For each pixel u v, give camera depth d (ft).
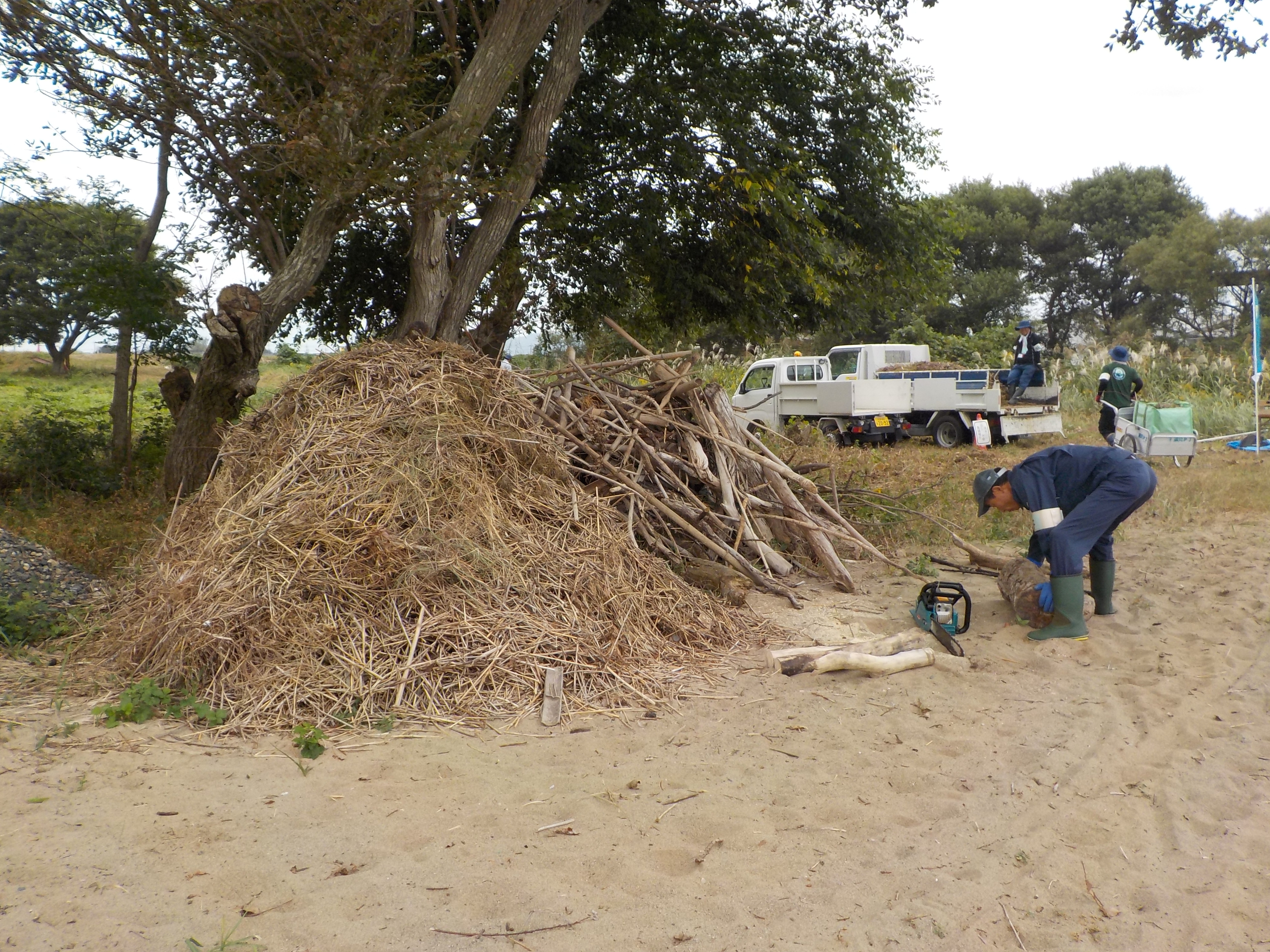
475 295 39.96
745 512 23.02
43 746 12.16
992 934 8.61
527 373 26.40
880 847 10.19
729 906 8.93
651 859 9.83
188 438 31.78
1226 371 65.92
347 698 13.82
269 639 14.55
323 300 45.73
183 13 29.81
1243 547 26.22
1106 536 19.63
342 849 9.81
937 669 16.48
